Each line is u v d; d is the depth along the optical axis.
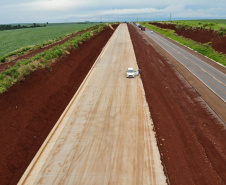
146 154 12.94
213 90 21.83
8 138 12.81
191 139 14.04
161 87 23.48
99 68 32.06
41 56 25.86
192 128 15.28
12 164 11.75
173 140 14.08
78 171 11.89
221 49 37.56
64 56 29.27
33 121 15.52
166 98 20.59
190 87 22.95
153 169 11.72
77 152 13.45
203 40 47.75
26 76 19.22
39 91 18.95
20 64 22.06
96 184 10.94
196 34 54.09
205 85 23.30
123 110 18.66
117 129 15.80
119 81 26.05
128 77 27.16
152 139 14.37
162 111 18.09
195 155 12.53
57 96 20.44
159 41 55.84
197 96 20.58
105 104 19.97
